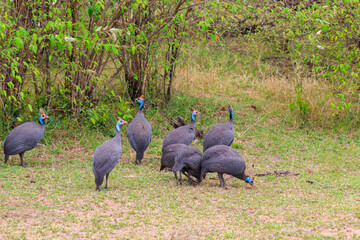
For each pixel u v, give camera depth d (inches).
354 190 374.0
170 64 575.5
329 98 639.8
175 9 507.8
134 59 582.2
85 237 253.3
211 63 788.0
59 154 466.0
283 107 653.9
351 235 262.7
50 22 379.6
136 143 432.8
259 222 288.4
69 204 314.8
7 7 442.9
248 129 576.7
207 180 403.2
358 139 566.9
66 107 536.4
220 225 281.1
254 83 756.6
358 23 565.3
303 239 256.7
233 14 580.1
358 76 560.7
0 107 495.5
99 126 534.0
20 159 440.5
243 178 373.4
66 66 470.9
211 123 591.5
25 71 485.1
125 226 275.9
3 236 249.0
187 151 370.6
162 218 292.0
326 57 640.4
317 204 329.4
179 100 637.3
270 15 593.9
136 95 609.6
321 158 486.6
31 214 290.8
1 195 326.0
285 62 815.7
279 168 449.4
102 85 634.8
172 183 383.6
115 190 354.6
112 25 507.8
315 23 572.1
